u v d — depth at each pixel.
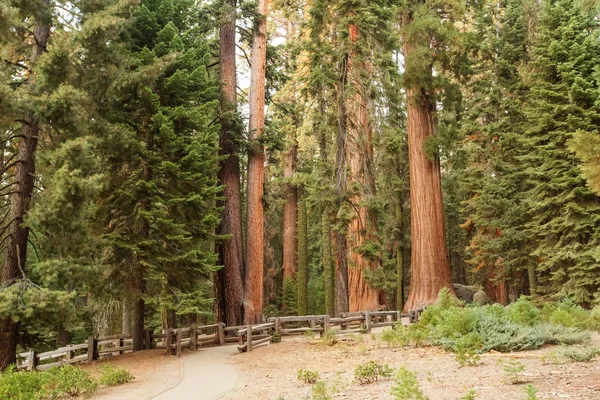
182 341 18.58
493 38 29.25
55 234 13.42
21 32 14.17
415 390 6.82
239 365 14.13
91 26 13.80
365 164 23.08
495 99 27.95
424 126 24.03
